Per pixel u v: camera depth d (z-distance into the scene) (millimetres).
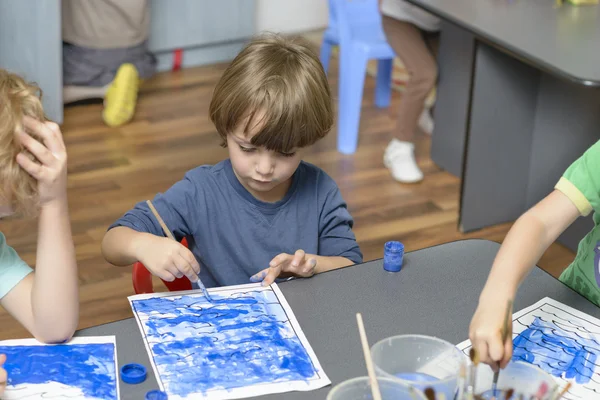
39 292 1123
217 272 1530
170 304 1214
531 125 2865
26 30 3365
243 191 1500
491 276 1147
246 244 1515
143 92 3900
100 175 3127
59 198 1135
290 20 4648
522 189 2947
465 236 2857
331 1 3611
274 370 1078
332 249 1547
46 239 1135
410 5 3059
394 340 1054
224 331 1153
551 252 2734
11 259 1222
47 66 3443
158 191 3039
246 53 1398
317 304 1224
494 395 1008
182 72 4168
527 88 2793
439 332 1167
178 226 1485
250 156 1382
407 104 3162
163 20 4035
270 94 1318
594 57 2217
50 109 3512
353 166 3293
